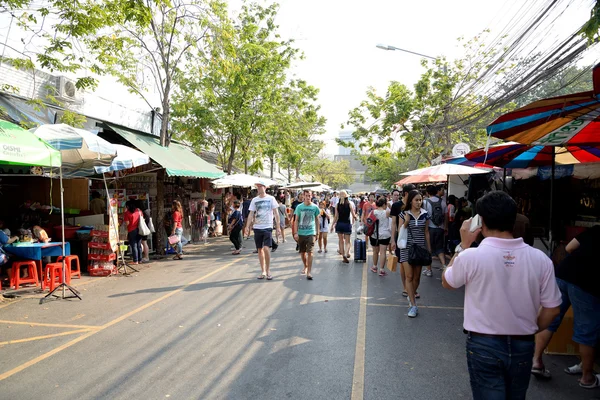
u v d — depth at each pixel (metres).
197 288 8.13
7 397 3.78
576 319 4.14
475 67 16.38
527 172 11.37
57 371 4.34
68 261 8.51
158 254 12.48
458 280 2.63
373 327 5.83
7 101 9.86
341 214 11.30
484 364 2.49
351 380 4.18
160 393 3.87
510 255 2.52
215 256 12.71
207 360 4.63
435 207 9.53
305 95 21.05
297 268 10.45
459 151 13.02
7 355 4.77
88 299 7.31
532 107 4.08
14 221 10.47
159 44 12.91
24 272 8.70
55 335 5.44
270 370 4.39
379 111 20.31
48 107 11.09
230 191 21.75
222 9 13.25
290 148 22.08
